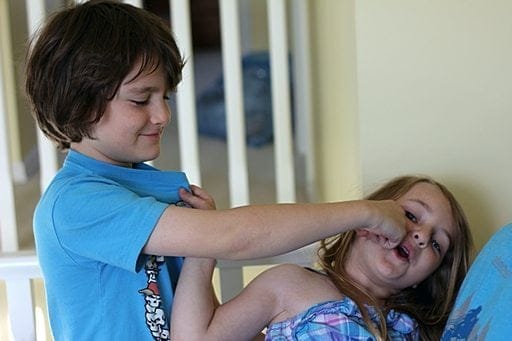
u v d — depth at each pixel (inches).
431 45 69.8
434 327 63.6
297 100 124.6
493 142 71.0
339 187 90.7
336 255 63.4
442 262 63.9
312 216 50.9
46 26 52.6
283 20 84.8
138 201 50.2
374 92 70.6
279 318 59.9
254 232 49.7
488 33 69.5
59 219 50.9
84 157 53.1
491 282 53.3
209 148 162.7
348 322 57.2
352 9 72.5
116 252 49.6
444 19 69.4
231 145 83.9
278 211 50.5
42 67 51.3
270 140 162.2
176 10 80.9
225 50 82.9
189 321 55.4
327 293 59.9
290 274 60.7
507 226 57.5
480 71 70.0
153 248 49.8
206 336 56.1
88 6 52.7
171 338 55.2
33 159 140.0
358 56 70.2
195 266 56.4
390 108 70.7
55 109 51.0
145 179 54.4
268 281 60.5
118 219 49.8
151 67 50.6
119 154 52.5
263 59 164.4
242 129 83.7
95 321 53.0
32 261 72.7
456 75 70.1
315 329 57.2
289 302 59.7
